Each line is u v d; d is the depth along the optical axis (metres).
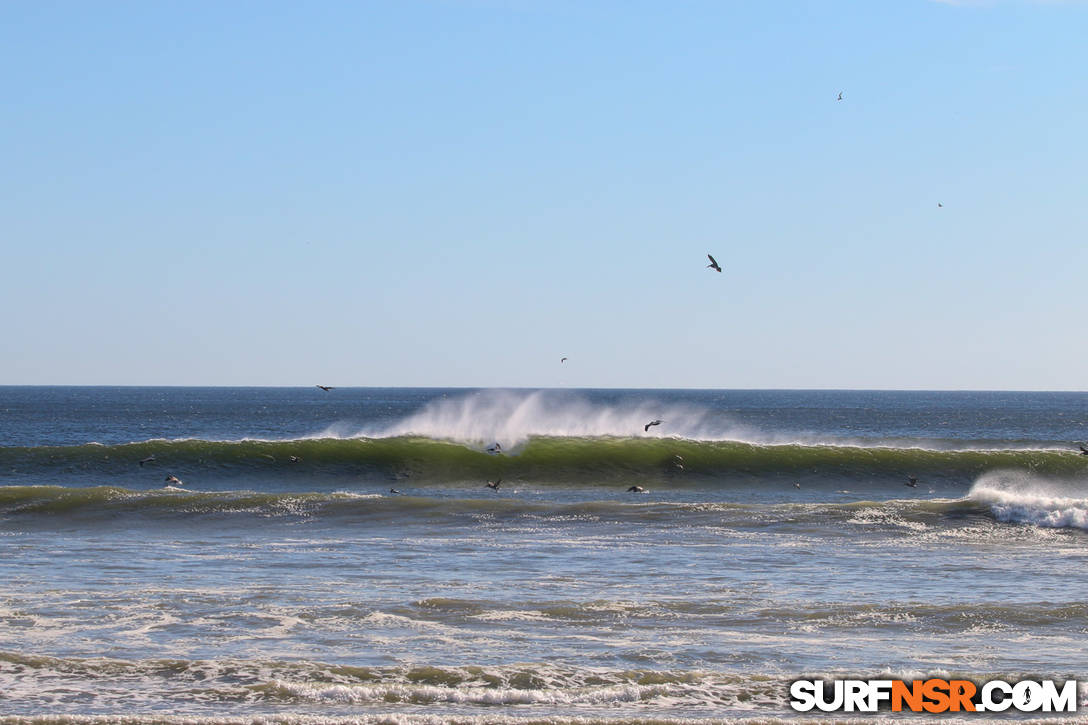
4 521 96.25
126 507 101.94
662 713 43.59
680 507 102.69
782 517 98.00
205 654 51.25
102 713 42.69
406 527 94.00
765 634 56.12
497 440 158.25
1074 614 60.53
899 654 52.53
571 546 84.31
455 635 55.28
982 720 43.81
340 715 42.66
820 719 43.31
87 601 62.09
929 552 82.31
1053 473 150.50
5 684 46.16
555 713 43.56
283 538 88.44
